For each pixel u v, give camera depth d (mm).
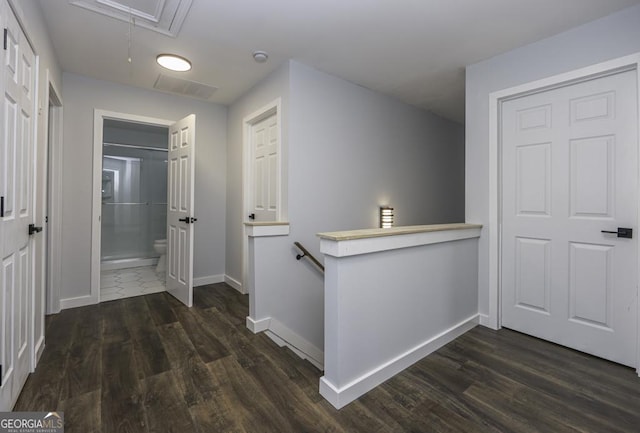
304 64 2789
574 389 1709
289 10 2018
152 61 2744
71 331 2432
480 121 2650
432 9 1992
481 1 1899
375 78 3084
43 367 1877
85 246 3080
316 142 2902
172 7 2000
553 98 2277
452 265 2357
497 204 2545
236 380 1766
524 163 2436
